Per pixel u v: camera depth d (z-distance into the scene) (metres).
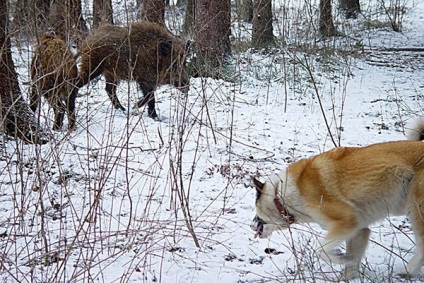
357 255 4.30
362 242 4.33
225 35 11.77
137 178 6.14
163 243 4.74
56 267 3.96
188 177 6.31
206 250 4.66
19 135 6.65
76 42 8.58
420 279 4.18
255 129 8.41
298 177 4.41
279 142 7.86
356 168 4.20
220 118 8.83
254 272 4.30
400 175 4.10
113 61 8.49
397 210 4.24
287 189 4.43
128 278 3.97
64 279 3.81
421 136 4.87
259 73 12.00
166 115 8.98
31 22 6.77
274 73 11.94
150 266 4.27
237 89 10.80
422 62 15.66
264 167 6.79
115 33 8.57
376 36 20.22
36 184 5.43
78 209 5.26
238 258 4.56
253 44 14.46
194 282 4.11
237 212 5.45
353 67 14.02
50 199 5.16
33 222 4.82
